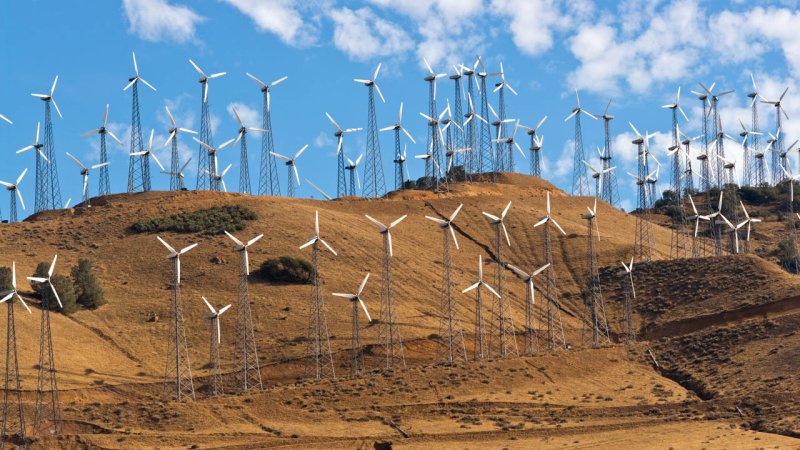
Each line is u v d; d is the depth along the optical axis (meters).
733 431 190.00
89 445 189.00
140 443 190.12
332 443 191.38
